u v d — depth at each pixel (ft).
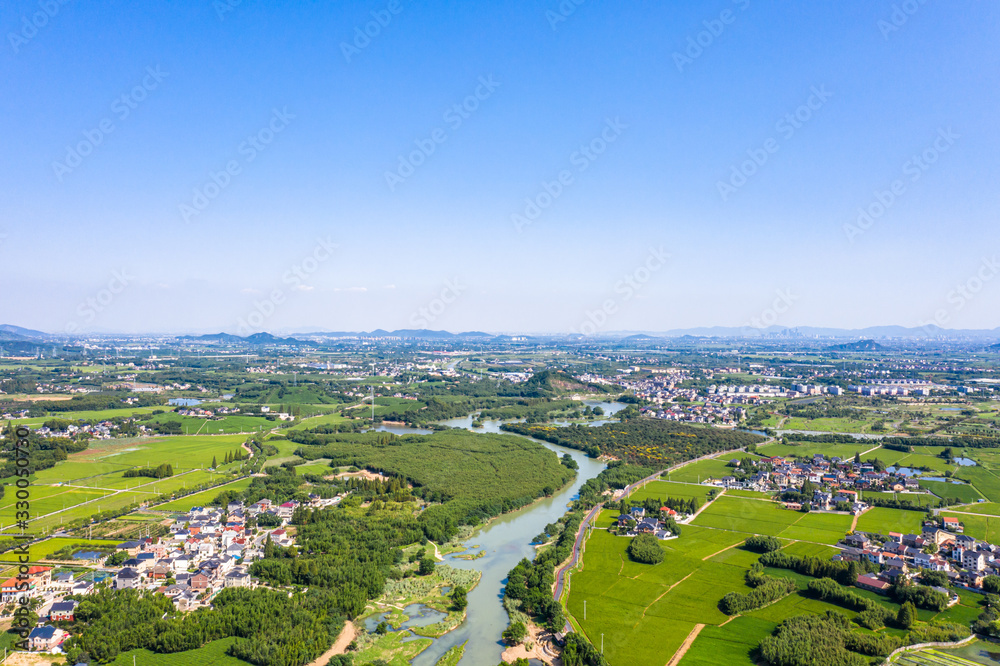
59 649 610.65
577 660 604.08
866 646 607.37
